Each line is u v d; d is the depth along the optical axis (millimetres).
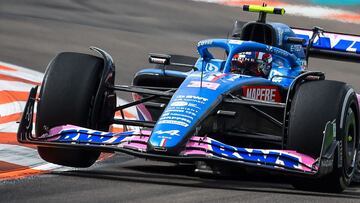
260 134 28016
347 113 25922
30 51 59719
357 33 78062
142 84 32375
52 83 27203
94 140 25641
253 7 32156
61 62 27656
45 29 68938
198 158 23984
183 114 25219
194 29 75688
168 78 31734
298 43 31266
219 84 26969
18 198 22531
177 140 24219
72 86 27188
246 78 28266
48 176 26547
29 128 26750
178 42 69375
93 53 61406
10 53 58094
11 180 25625
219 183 26562
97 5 82812
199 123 25141
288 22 79688
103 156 32500
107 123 28766
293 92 26172
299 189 26578
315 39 38406
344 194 26453
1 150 31078
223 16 82000
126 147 24828
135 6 83500
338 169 25719
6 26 68375
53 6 80562
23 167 28453
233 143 29516
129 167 29766
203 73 28266
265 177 29172
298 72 31125
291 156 24922
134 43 67062
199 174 27500
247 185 26547
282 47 31469
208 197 23469
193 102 25828
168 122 24922
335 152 25594
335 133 25312
